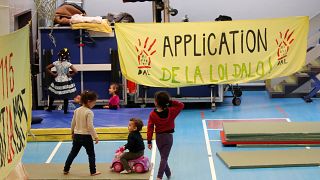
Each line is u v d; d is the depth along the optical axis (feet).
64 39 45.50
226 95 52.54
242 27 42.29
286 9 54.75
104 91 46.34
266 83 54.65
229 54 42.45
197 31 42.09
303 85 51.26
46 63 45.44
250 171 29.71
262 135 34.45
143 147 28.71
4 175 15.58
